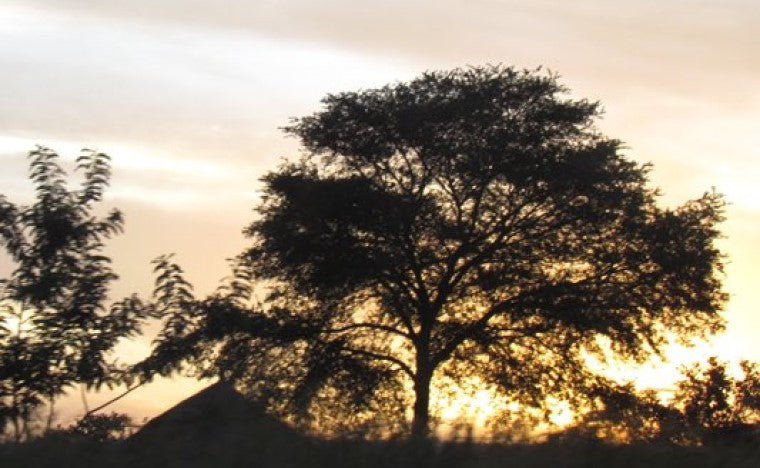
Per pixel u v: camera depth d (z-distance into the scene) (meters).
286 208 35.41
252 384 15.28
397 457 7.90
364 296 36.28
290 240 34.78
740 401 21.20
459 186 35.19
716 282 34.81
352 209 34.41
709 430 9.80
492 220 35.19
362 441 8.20
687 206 35.66
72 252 15.06
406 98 35.31
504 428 8.63
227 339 29.84
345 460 7.89
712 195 35.59
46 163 15.25
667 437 9.22
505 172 34.38
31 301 14.65
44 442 8.53
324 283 34.91
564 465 7.85
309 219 34.84
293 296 35.78
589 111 35.53
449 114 34.66
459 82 35.34
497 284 34.53
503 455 7.97
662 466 7.96
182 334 14.90
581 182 34.34
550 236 35.22
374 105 35.31
